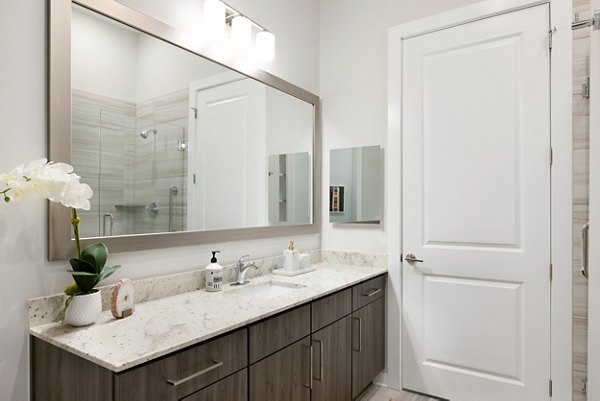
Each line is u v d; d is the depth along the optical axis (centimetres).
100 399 103
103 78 149
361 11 267
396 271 246
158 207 168
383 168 257
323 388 183
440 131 233
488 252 218
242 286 193
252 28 224
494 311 216
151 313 143
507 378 213
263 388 145
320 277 220
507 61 214
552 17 200
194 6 187
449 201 230
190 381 117
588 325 175
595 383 170
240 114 213
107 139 150
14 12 126
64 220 136
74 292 131
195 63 187
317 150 277
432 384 234
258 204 225
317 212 277
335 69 278
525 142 208
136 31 160
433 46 236
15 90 126
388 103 250
